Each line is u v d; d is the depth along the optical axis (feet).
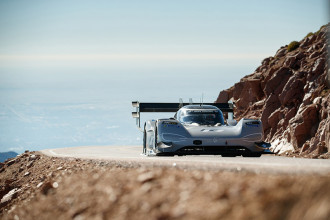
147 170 39.58
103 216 30.99
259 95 210.59
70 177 47.29
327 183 24.81
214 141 71.46
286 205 24.03
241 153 75.20
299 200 23.90
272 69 206.49
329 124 124.88
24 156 122.11
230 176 32.81
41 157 107.04
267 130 173.88
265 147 73.10
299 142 141.08
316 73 160.45
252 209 24.61
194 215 25.91
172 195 29.71
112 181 37.99
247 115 203.10
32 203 43.68
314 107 142.20
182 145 71.82
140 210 29.12
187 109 83.35
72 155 94.94
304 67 175.63
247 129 73.20
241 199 26.21
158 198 29.78
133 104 105.50
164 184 32.58
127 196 32.27
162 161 50.29
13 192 66.54
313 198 23.40
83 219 32.45
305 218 22.40
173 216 26.66
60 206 37.73
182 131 73.15
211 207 26.20
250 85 212.23
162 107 106.22
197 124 78.89
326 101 137.90
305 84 166.20
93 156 81.30
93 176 43.86
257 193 26.53
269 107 177.88
